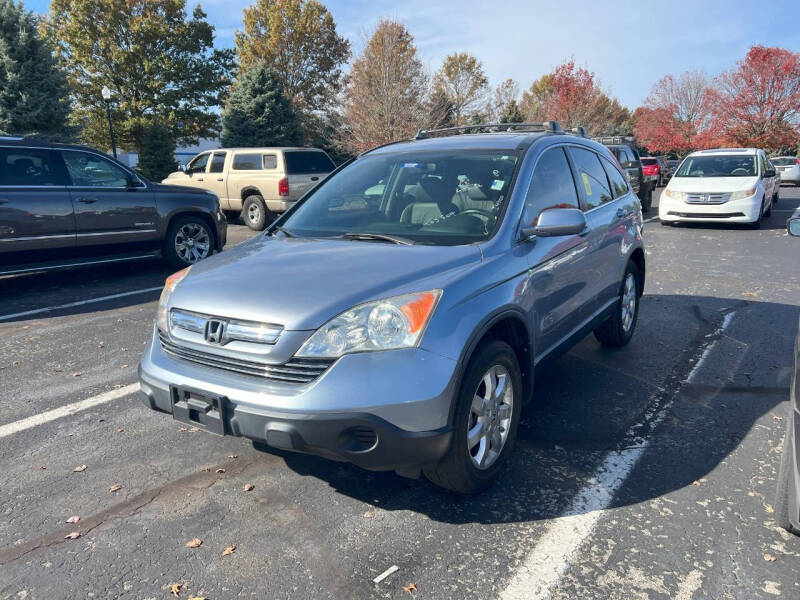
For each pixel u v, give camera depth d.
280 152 14.59
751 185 13.39
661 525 2.92
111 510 3.09
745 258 10.09
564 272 3.90
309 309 2.73
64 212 7.94
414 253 3.19
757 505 3.08
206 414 2.84
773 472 3.40
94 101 40.97
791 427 2.61
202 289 3.06
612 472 3.41
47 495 3.23
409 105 28.09
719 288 7.96
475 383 2.91
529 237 3.53
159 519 3.01
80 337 6.02
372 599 2.46
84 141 41.16
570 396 4.50
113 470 3.48
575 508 3.07
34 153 7.82
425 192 3.84
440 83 33.66
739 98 41.91
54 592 2.52
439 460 2.81
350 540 2.83
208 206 9.60
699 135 46.25
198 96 43.38
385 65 27.52
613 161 5.41
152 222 8.88
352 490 3.25
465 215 3.59
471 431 3.03
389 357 2.66
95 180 8.34
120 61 40.22
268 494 3.22
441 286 2.87
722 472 3.41
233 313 2.85
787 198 22.78
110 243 8.48
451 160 4.03
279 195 14.51
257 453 3.66
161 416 4.20
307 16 44.44
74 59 40.50
